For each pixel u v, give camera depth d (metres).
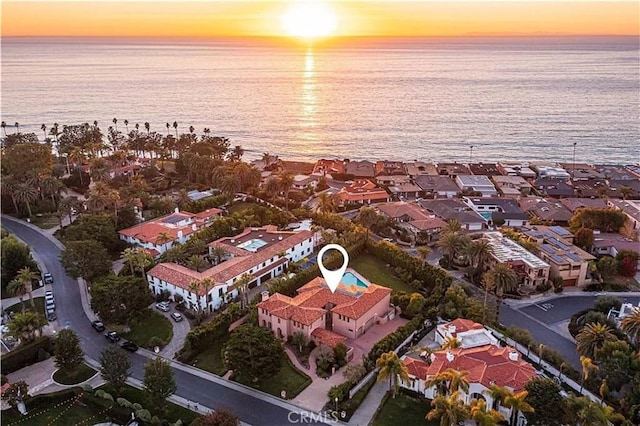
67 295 105.75
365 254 128.75
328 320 94.88
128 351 87.19
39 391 76.94
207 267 113.19
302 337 86.44
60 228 138.88
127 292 91.69
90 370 82.06
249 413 72.50
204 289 97.50
